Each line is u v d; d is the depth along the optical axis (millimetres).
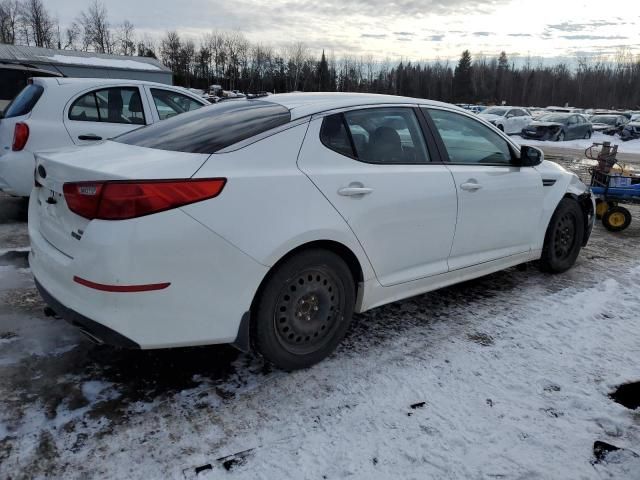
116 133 5984
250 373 2922
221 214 2451
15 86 10164
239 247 2504
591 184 7320
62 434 2350
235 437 2389
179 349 3145
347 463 2250
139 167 2416
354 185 2951
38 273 2756
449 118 3746
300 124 2887
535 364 3123
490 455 2328
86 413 2502
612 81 86000
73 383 2742
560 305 4027
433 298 4113
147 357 3035
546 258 4605
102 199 2293
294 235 2660
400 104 3465
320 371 2963
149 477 2131
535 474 2225
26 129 5484
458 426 2518
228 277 2510
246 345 2680
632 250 5789
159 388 2738
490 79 97875
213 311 2516
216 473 2168
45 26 81312
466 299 4105
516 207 4062
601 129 29406
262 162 2678
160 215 2309
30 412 2484
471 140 3836
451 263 3664
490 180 3795
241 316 2602
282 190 2658
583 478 2213
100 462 2197
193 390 2734
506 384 2896
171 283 2375
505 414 2625
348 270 3002
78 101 5832
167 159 2531
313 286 2871
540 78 91812
